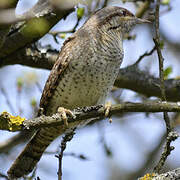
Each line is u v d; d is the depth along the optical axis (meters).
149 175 6.81
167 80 11.41
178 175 6.61
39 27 8.27
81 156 9.95
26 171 9.44
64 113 7.28
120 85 11.12
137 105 7.18
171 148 6.93
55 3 5.75
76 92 8.59
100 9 9.50
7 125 6.64
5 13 5.07
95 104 8.91
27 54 10.23
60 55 8.76
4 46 9.37
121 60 9.08
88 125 11.12
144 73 11.23
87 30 8.79
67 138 7.21
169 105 7.08
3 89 10.55
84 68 8.46
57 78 8.60
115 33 9.30
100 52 8.57
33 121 6.84
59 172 7.11
